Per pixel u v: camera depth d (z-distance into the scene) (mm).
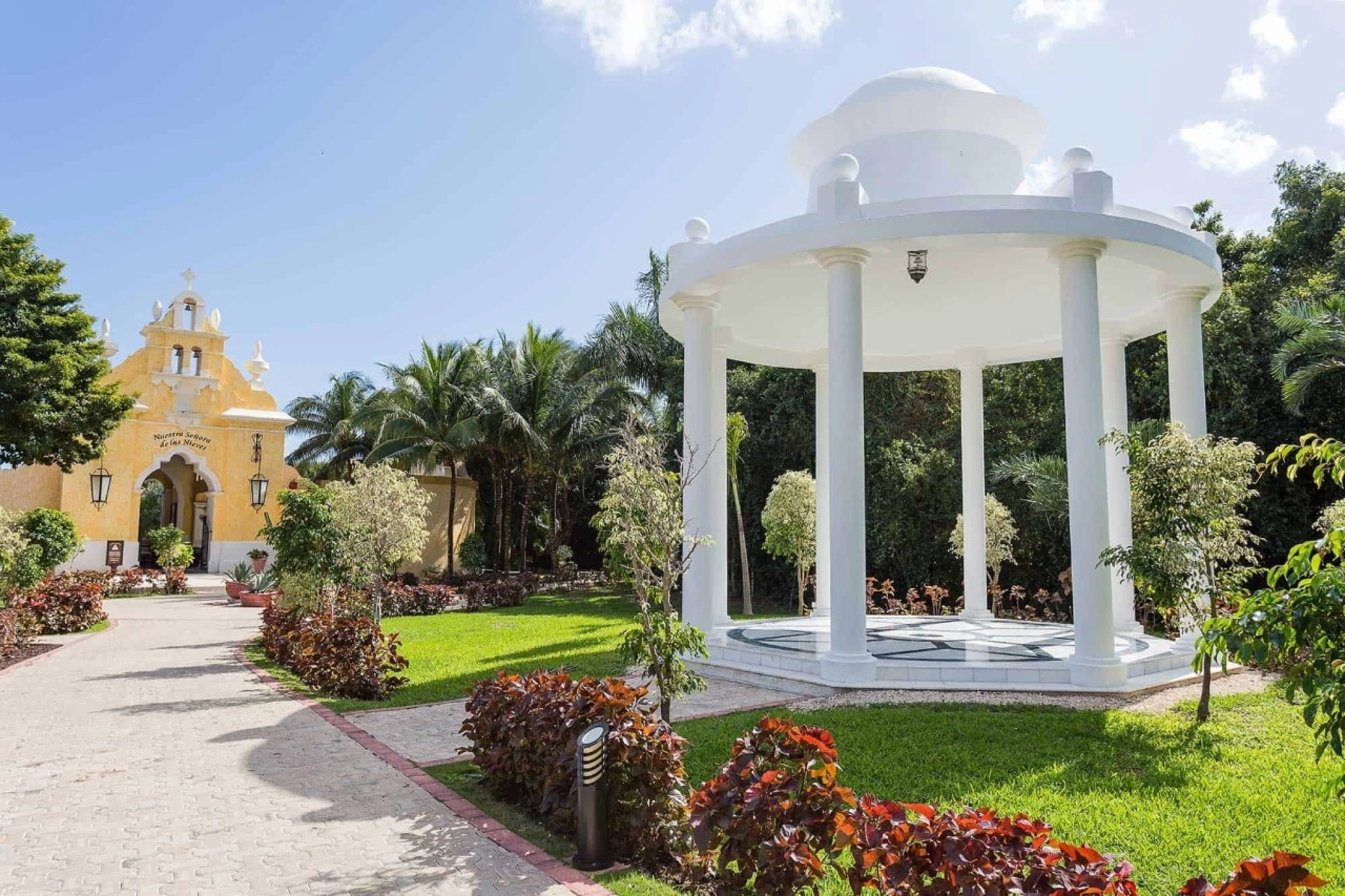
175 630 16609
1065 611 18469
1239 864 2531
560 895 4090
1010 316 12867
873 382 21906
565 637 14344
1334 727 2766
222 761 6609
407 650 12922
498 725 5707
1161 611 7621
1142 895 3934
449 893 4117
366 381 37812
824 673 8742
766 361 14555
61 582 17281
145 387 28328
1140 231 8484
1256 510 15016
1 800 5633
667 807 4602
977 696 8180
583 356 26984
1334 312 12906
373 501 12727
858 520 8695
